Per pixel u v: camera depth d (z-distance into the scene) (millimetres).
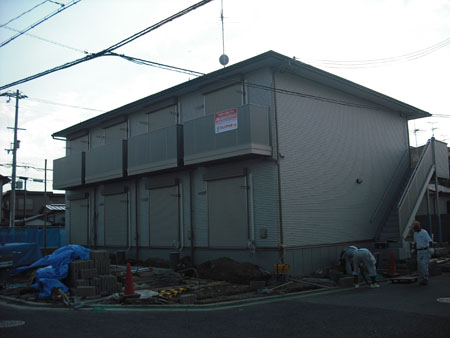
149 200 17672
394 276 12789
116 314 8484
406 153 20062
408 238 16547
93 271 11250
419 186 17469
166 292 10602
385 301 9039
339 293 10461
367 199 16953
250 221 13742
